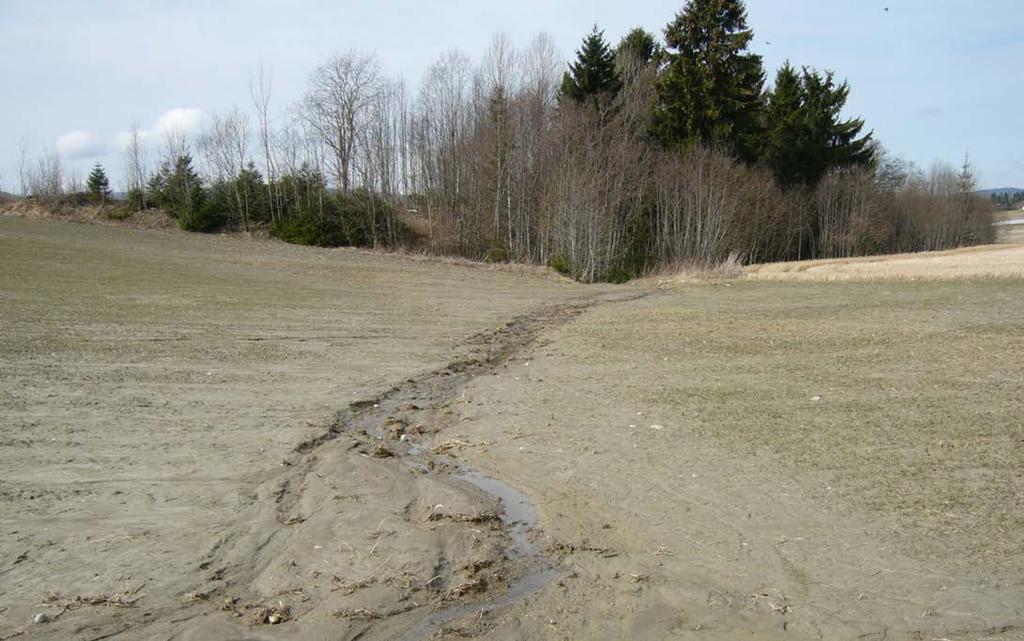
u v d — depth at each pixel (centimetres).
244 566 591
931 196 8538
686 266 4959
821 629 510
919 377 1388
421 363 1573
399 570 591
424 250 5544
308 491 768
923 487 782
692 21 5772
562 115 5356
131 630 491
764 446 945
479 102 5912
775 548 639
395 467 865
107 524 666
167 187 6300
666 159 5562
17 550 605
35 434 942
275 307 2516
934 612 528
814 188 6781
